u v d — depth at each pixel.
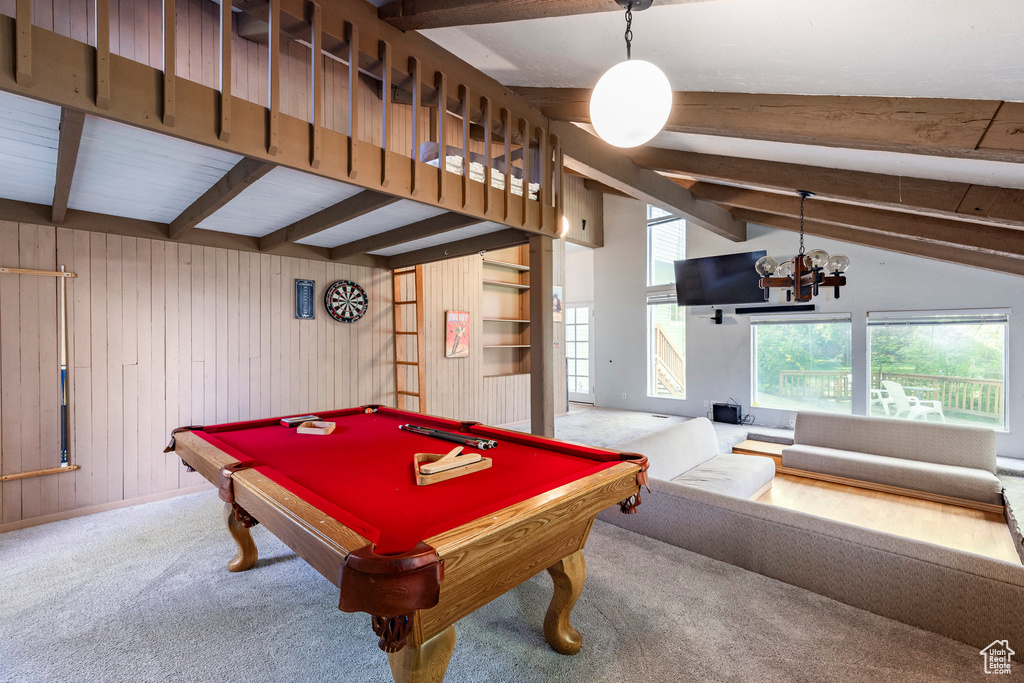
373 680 1.71
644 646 1.86
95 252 3.34
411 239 3.62
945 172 2.84
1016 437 4.80
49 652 1.86
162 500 3.63
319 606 2.19
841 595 2.14
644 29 2.23
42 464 3.17
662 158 4.32
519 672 1.71
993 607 1.76
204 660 1.82
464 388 6.13
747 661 1.76
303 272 4.45
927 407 5.37
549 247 3.63
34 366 3.13
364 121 4.59
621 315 8.25
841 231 5.38
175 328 3.70
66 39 1.53
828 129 2.43
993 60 1.74
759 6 1.80
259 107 1.97
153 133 1.96
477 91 2.99
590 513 1.62
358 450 2.24
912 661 1.74
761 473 3.84
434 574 1.06
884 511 3.68
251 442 2.42
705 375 7.12
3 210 2.96
